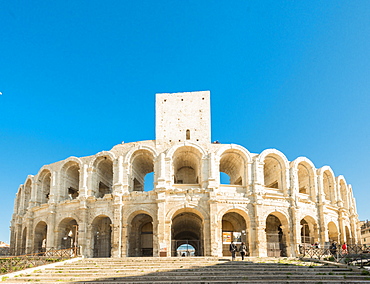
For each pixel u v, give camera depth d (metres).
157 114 61.75
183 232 73.62
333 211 61.12
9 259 39.88
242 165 56.78
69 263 40.25
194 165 62.81
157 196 52.28
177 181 66.94
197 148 55.19
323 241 56.41
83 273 34.69
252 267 35.72
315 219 57.28
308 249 46.38
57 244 56.25
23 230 65.06
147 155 57.97
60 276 33.81
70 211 56.44
